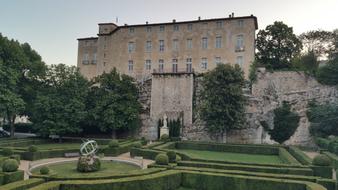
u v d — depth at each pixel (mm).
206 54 56938
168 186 18922
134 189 17234
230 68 45094
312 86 46438
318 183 18344
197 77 51500
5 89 40781
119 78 52000
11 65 44438
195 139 48688
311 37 58250
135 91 52719
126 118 49781
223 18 56094
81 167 23797
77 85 47906
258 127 46906
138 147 34906
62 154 33219
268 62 57438
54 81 47219
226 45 55750
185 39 58656
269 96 47875
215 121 43594
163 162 22438
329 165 22422
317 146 41969
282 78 48000
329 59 47156
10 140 41094
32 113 48375
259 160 32344
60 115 45500
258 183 18250
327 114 41156
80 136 53688
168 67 59188
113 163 29281
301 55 54688
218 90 43844
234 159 32719
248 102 48125
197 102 50750
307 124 45375
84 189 16031
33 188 14477
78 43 71438
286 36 58500
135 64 61594
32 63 49531
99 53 67250
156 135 51000
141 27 61906
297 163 24469
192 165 23031
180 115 50250
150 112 51969
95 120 50094
